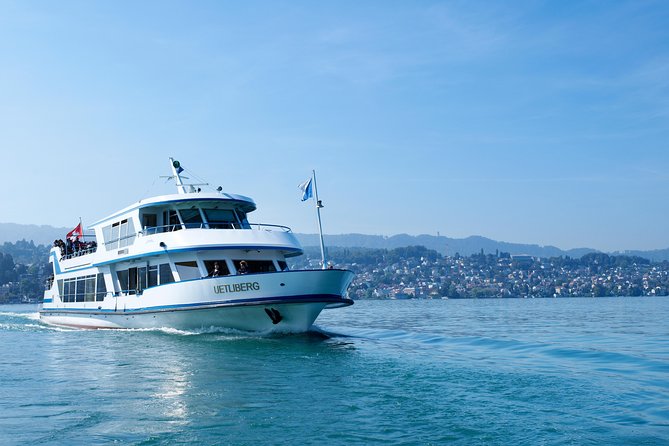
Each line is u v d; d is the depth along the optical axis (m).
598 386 15.27
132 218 30.05
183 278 27.03
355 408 12.89
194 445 10.41
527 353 23.00
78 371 17.47
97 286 33.06
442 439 10.80
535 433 11.14
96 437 10.78
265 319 25.25
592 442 10.62
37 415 12.25
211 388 14.88
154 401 13.49
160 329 28.06
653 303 120.44
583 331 35.56
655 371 18.08
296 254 29.23
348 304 25.92
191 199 28.53
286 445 10.43
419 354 21.78
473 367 18.31
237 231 27.09
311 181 29.39
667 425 11.64
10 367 18.36
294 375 16.64
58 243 39.78
